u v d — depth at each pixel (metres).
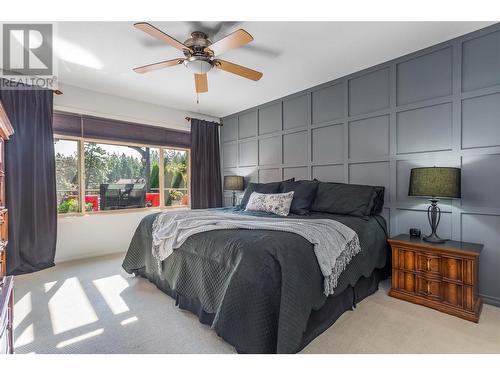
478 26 2.24
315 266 1.69
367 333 1.77
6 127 1.46
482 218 2.27
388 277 2.74
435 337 1.72
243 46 2.56
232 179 4.47
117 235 4.00
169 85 3.50
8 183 2.90
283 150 4.02
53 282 2.71
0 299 1.21
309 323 1.67
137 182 4.34
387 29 2.28
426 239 2.33
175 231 2.26
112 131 3.92
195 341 1.70
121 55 2.67
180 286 2.09
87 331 1.81
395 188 2.81
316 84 3.53
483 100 2.26
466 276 1.96
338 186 3.00
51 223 3.23
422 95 2.62
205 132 4.84
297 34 2.35
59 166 3.57
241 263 1.59
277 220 2.28
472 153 2.31
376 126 2.97
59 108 3.39
